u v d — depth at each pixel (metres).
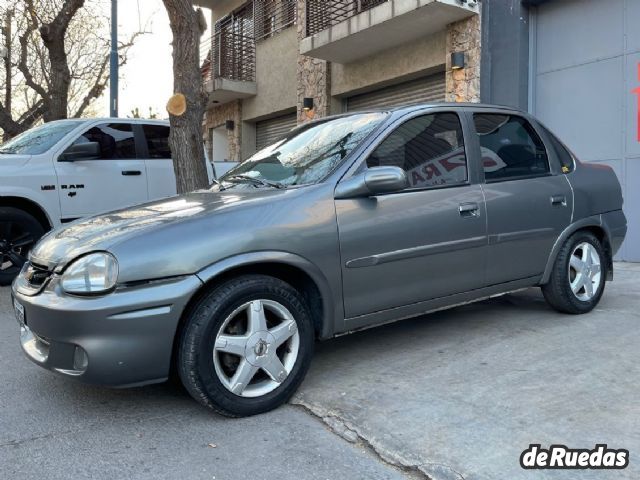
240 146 16.14
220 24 17.58
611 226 4.95
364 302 3.54
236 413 3.08
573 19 8.19
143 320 2.83
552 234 4.49
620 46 7.65
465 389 3.33
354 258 3.45
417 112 3.98
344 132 3.96
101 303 2.79
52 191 6.64
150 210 3.48
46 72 18.20
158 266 2.87
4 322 5.28
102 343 2.79
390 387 3.41
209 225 3.05
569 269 4.64
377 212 3.55
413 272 3.71
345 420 3.02
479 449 2.67
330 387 3.47
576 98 8.22
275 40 14.45
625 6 7.57
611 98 7.79
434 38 9.94
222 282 3.05
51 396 3.51
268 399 3.15
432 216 3.78
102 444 2.88
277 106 14.45
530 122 4.68
